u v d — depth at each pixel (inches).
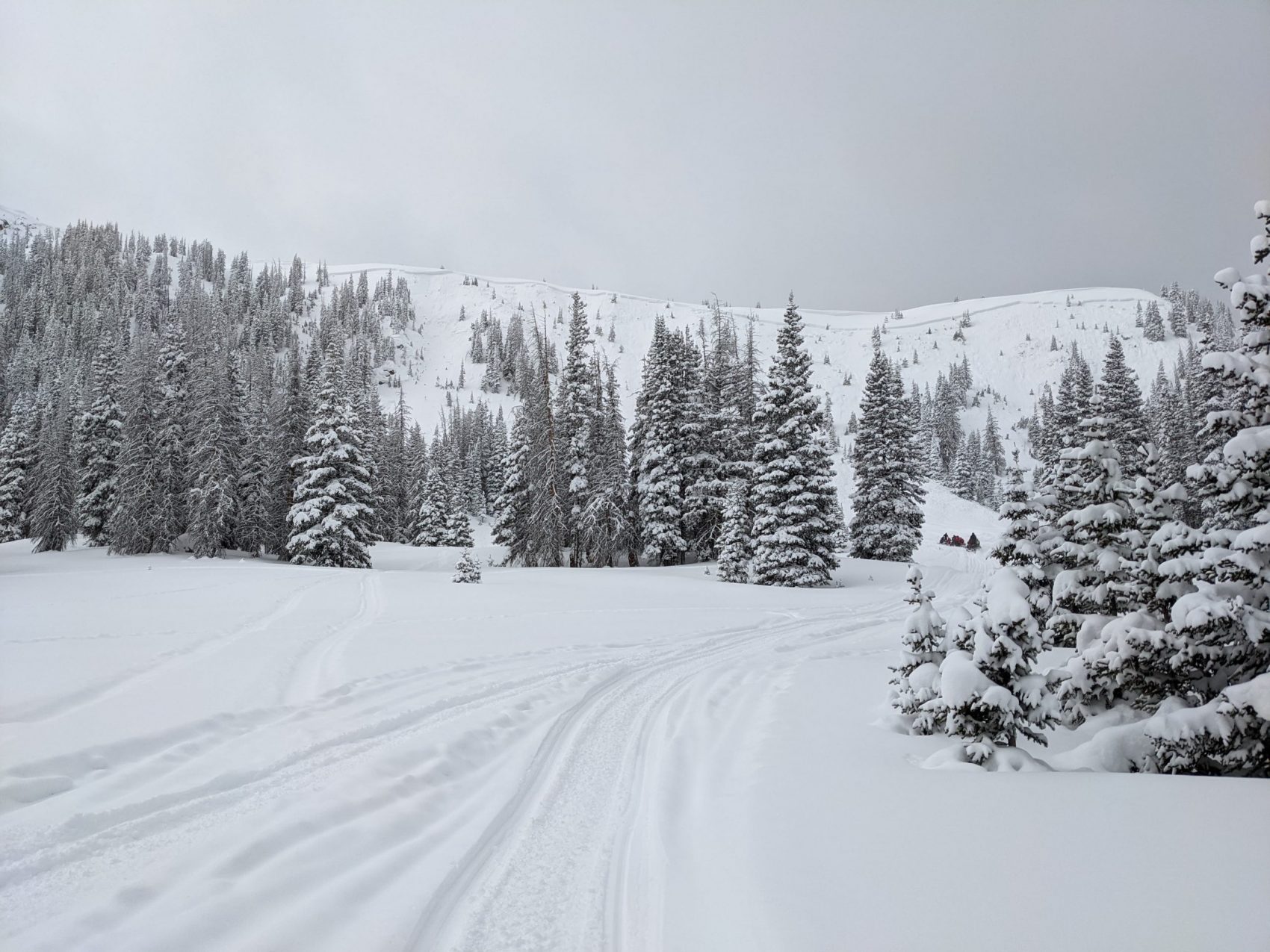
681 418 1505.9
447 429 4889.3
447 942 141.7
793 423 1190.3
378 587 936.9
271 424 1792.6
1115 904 127.0
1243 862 143.0
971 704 253.6
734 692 411.2
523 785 242.8
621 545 1525.6
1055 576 466.0
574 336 1612.9
